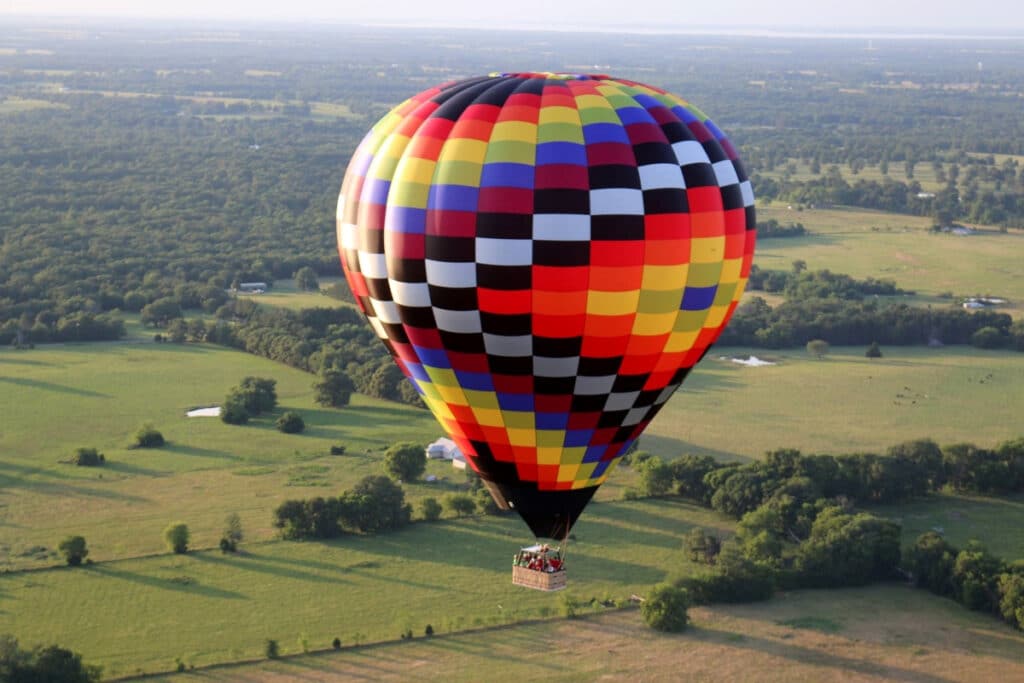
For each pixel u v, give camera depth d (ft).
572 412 173.06
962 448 349.82
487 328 167.12
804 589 280.92
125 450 381.40
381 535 311.06
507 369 169.68
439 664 252.42
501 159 163.12
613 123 165.48
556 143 163.32
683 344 174.60
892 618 269.85
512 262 162.81
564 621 268.62
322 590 284.20
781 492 318.04
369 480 324.39
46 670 242.99
